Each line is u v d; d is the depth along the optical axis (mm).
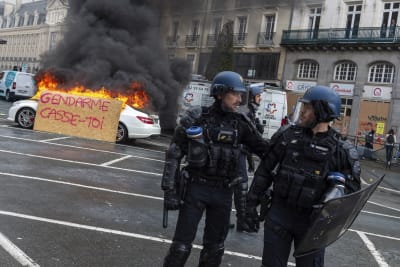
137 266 3955
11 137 10562
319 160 2918
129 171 8391
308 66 29797
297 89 29672
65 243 4262
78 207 5488
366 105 26156
